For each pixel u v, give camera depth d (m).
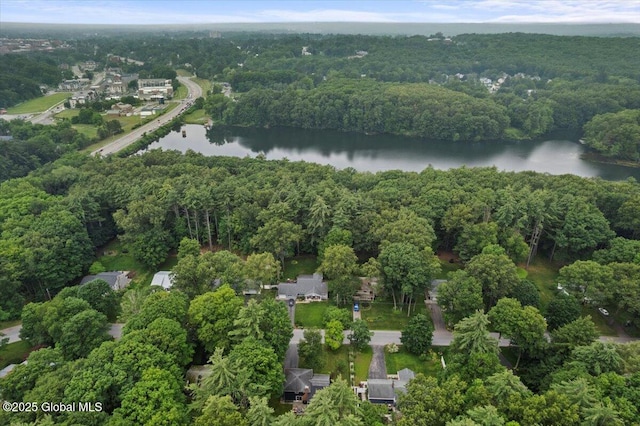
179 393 61.94
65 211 110.69
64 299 82.00
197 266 88.88
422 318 83.06
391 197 119.88
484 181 136.25
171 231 119.00
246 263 93.19
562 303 84.88
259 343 67.62
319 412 52.59
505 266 87.38
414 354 82.69
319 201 109.56
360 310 96.00
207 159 163.50
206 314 74.38
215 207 118.62
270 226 105.62
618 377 59.00
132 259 116.81
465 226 106.69
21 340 84.69
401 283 91.50
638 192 123.94
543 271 111.62
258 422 52.81
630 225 111.69
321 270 100.88
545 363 72.44
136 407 55.44
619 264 90.19
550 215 111.31
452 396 57.00
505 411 55.28
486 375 63.25
